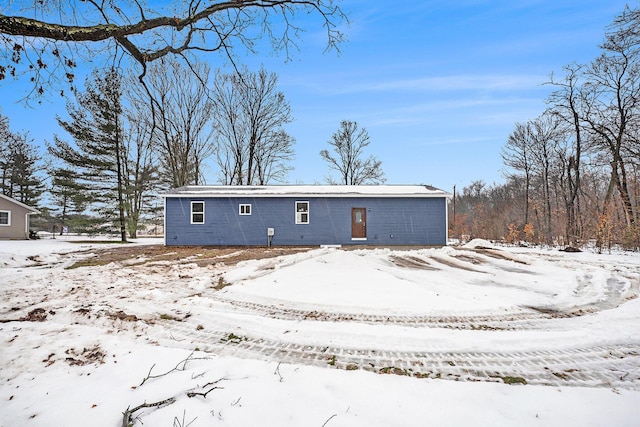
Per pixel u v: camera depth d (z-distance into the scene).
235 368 2.97
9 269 9.03
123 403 2.38
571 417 2.32
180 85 20.97
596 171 22.05
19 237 22.59
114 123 20.86
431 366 3.27
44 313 4.60
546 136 26.02
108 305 5.13
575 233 20.19
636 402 2.55
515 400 2.54
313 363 3.29
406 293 6.43
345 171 36.44
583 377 3.07
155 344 3.71
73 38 3.53
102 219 21.73
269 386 2.66
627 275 9.09
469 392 2.64
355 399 2.51
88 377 2.77
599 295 6.62
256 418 2.23
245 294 6.27
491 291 6.86
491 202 45.09
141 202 25.59
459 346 3.80
